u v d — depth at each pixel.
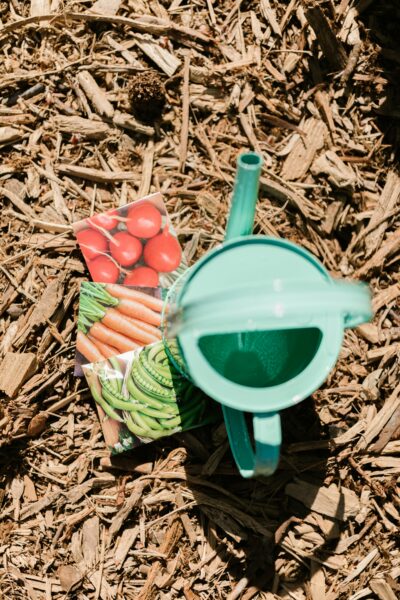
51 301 0.92
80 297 0.90
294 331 0.81
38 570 0.91
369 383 0.93
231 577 0.92
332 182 0.95
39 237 0.93
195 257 0.94
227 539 0.91
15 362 0.91
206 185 0.95
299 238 0.95
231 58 0.96
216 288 0.77
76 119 0.95
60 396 0.92
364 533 0.92
